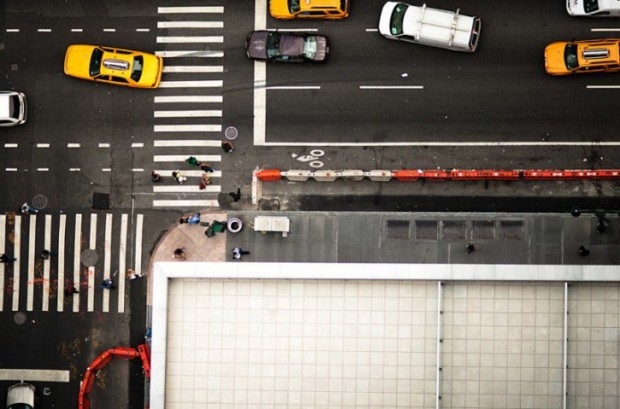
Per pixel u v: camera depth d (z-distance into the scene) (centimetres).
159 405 5122
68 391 6619
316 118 6625
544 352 5131
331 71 6631
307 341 5184
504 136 6550
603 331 5109
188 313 5200
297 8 6569
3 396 6638
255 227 6475
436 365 5150
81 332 6638
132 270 6638
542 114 6550
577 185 6494
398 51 6619
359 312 5178
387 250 6550
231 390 5194
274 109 6644
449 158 6562
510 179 6469
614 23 6562
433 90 6588
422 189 6550
